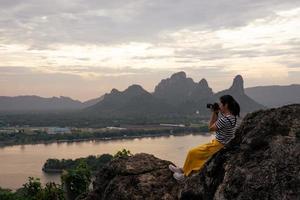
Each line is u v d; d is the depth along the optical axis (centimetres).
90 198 1164
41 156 11594
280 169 686
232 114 916
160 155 9575
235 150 786
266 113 795
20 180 7775
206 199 797
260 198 677
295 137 719
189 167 948
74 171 2195
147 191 1020
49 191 2417
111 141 15750
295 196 653
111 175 1142
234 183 720
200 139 15225
